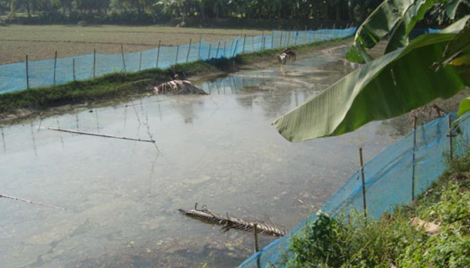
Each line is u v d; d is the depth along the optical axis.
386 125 15.20
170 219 9.17
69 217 9.33
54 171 11.78
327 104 4.25
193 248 8.12
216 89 22.89
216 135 14.72
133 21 78.62
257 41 36.72
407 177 8.09
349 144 13.43
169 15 74.69
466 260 4.90
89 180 11.17
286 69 29.50
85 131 15.34
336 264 5.69
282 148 13.27
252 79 25.78
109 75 21.45
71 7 95.12
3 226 8.98
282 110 18.11
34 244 8.35
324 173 11.34
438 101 17.73
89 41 43.69
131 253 8.01
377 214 7.43
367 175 7.83
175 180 11.09
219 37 47.19
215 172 11.54
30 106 17.62
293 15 61.50
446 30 4.44
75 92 19.41
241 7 64.50
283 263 5.56
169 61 26.06
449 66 4.44
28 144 14.01
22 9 106.31
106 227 8.91
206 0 66.62
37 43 41.38
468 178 8.45
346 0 53.34
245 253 7.93
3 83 18.30
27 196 10.30
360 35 5.87
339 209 6.96
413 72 4.44
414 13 5.55
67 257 7.93
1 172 11.73
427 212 7.04
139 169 11.84
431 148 8.88
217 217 8.95
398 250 5.88
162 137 14.59
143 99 20.41
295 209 9.48
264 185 10.69
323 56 36.34
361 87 4.01
